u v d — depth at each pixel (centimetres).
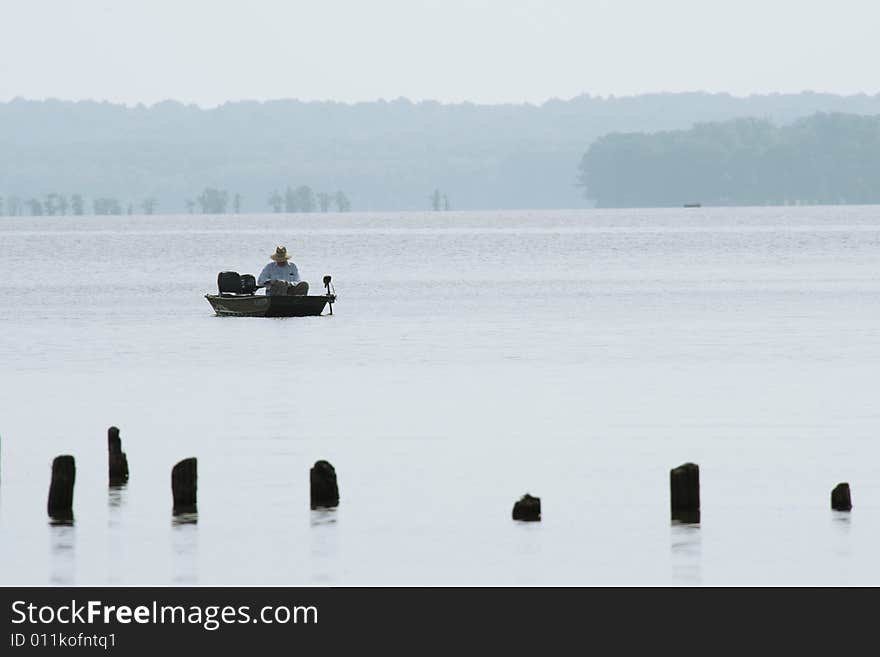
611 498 11988
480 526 11244
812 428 14700
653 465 13075
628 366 19625
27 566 10406
